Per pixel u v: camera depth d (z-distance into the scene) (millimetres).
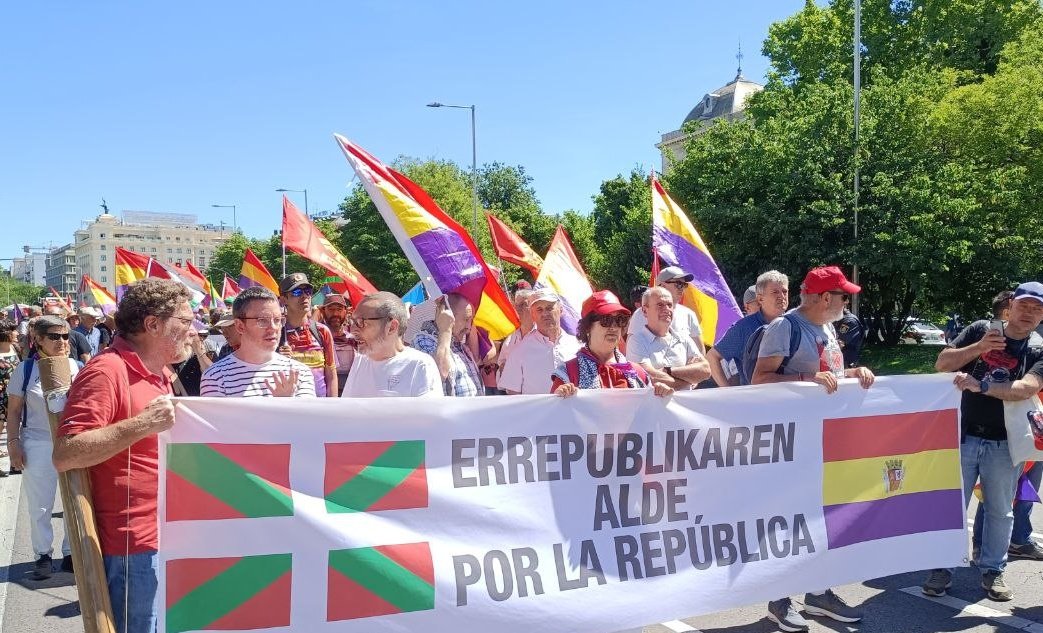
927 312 26609
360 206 45406
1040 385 4312
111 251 179375
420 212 4543
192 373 5324
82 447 2465
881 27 28516
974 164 21281
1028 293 4387
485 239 43375
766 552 3816
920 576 4961
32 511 5227
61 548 5859
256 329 3428
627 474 3578
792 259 22391
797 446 3965
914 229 20266
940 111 21219
